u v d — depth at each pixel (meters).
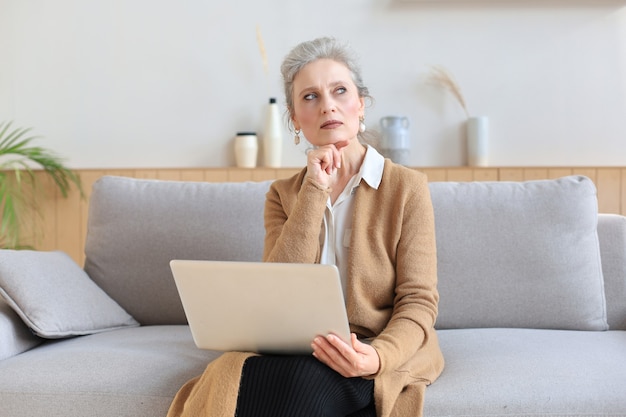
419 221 1.78
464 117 3.85
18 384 1.70
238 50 3.89
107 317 2.22
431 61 3.85
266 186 2.38
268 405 1.42
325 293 1.40
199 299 1.51
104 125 3.92
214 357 1.85
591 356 1.82
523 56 3.84
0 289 2.01
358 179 1.82
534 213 2.21
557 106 3.84
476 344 1.96
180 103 3.91
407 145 3.77
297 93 1.79
